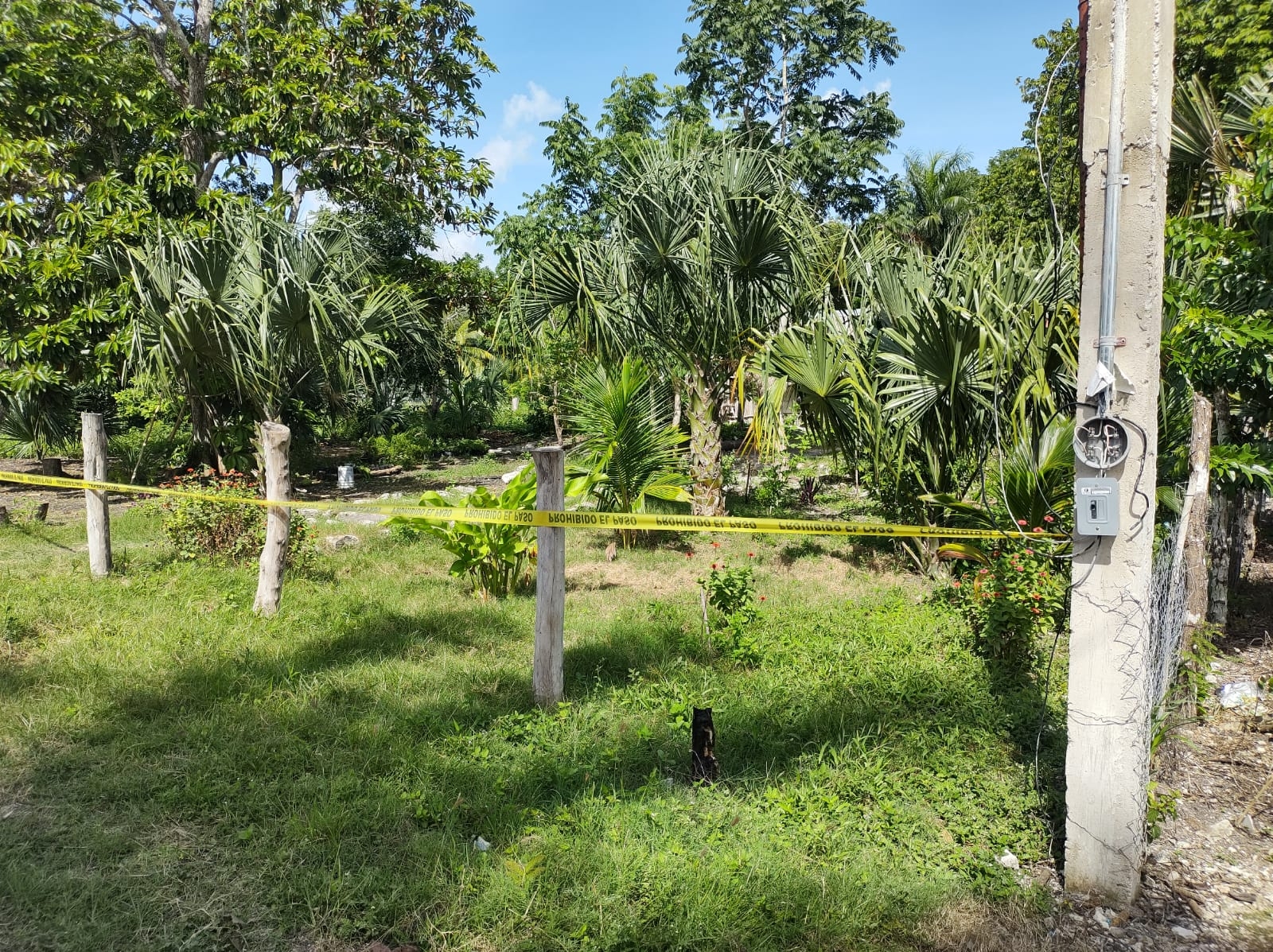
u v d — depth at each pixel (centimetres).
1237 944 302
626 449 962
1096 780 319
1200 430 497
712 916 294
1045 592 560
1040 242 852
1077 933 304
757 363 915
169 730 424
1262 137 575
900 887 317
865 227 1033
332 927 289
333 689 492
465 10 1641
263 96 1407
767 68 2514
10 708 439
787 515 1212
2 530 945
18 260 1136
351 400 1545
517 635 629
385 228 1712
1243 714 507
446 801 367
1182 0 1186
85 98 1334
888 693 510
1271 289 593
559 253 1008
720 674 550
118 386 1371
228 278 871
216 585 713
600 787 383
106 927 281
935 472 815
